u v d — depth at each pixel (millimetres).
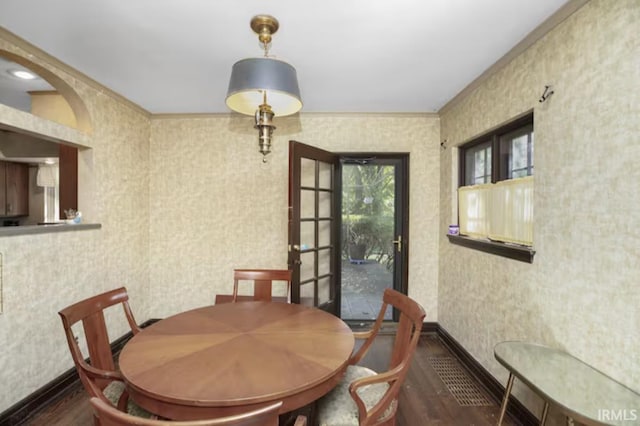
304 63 2146
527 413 1830
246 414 737
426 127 3254
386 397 1299
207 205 3299
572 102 1544
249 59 1527
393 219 3410
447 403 2094
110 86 2541
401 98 2826
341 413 1354
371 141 3264
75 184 2729
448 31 1769
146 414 1344
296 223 2699
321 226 3135
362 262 3438
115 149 2764
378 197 3412
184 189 3299
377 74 2324
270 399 1031
